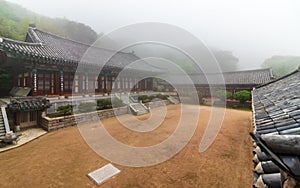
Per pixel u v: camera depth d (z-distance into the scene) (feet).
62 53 60.23
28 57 43.78
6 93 60.59
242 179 20.65
